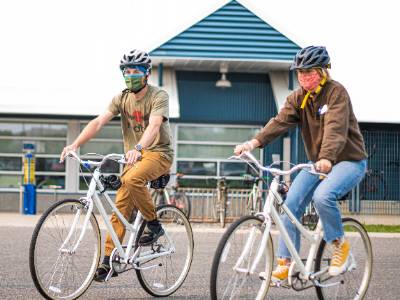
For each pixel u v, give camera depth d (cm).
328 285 551
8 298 615
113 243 597
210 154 1878
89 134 611
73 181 1833
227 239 478
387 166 1888
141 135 624
